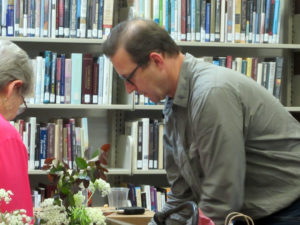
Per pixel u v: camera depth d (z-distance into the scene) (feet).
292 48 13.12
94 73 12.19
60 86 12.04
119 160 13.03
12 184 5.40
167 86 6.40
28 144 11.82
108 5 12.17
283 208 6.25
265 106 6.24
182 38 12.48
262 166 6.28
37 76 11.90
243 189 6.01
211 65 6.35
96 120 13.55
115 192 9.84
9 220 4.17
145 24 6.29
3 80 5.66
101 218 5.03
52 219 4.89
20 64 5.79
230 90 5.98
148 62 6.22
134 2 12.32
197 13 12.51
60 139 11.99
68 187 5.11
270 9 12.83
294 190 6.24
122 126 13.34
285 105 13.98
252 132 6.20
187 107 6.31
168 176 7.25
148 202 12.38
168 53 6.29
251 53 14.08
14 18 11.87
